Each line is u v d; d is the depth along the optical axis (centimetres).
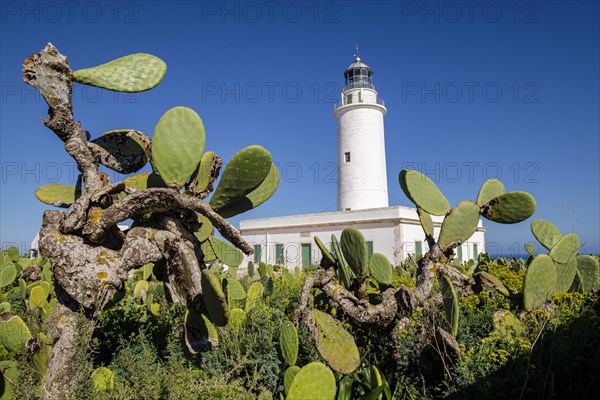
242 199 412
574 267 523
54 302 511
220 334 396
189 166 352
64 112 318
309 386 279
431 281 454
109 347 426
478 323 448
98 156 361
